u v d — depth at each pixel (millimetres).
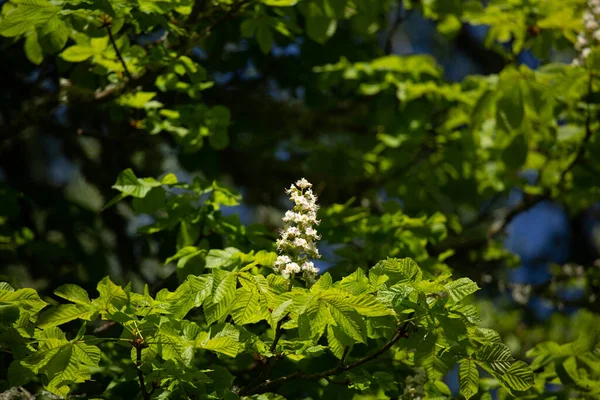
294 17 5203
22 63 6535
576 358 3969
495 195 7664
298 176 7602
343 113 7488
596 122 6172
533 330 8375
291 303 2732
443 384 3857
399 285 2930
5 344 3096
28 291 3082
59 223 6625
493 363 3020
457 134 6641
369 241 4633
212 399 3154
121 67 4680
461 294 2932
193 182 4293
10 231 5578
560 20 5629
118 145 6945
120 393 3844
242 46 6953
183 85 5070
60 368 2863
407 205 6723
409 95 6363
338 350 2967
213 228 4227
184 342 2906
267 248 4180
